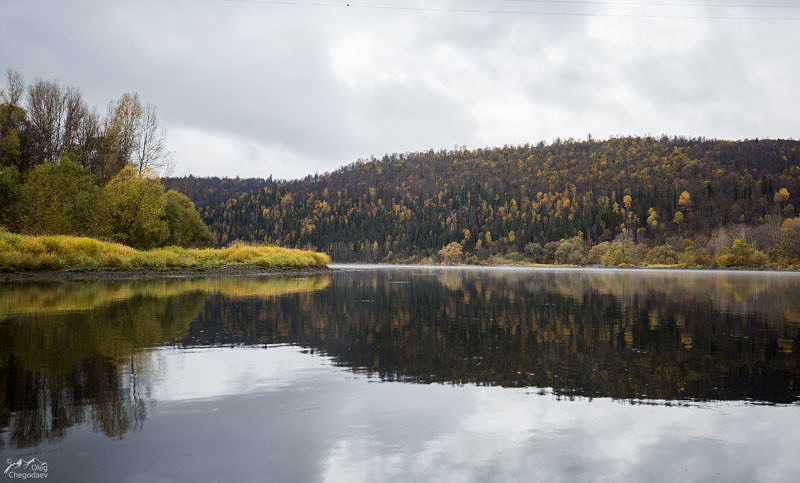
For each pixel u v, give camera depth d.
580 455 3.88
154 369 6.43
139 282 22.61
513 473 3.53
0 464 3.52
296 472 3.51
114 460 3.64
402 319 11.85
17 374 5.98
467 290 23.00
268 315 12.10
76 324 9.83
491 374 6.42
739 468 3.67
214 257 35.28
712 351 7.94
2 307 12.38
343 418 4.68
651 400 5.31
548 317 12.45
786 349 8.12
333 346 8.27
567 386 5.86
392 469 3.59
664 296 19.67
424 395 5.45
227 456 3.77
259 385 5.79
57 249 24.55
